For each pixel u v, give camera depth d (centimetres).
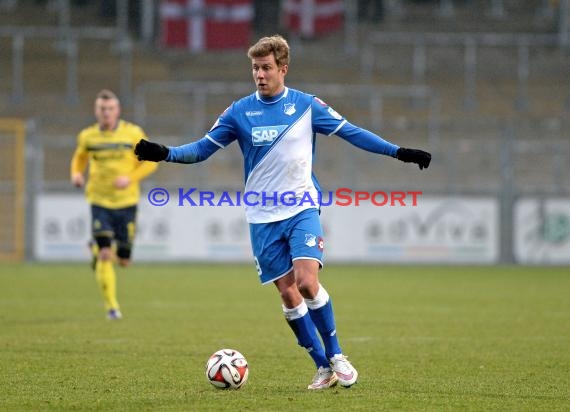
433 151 9725
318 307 2802
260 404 2594
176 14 11988
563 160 9775
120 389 2848
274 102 2856
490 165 9825
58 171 9856
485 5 13550
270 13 12800
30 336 4141
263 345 3903
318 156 9844
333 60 12550
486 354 3691
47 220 9138
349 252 9231
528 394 2814
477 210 9275
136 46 12525
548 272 8544
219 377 2822
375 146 2836
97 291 6488
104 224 4969
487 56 12875
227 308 5450
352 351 3769
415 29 13150
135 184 5091
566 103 12212
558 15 13312
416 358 3578
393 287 6969
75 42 12462
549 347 3903
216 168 9688
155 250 9100
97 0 12938
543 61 12850
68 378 3055
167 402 2627
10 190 9475
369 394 2778
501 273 8388
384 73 12431
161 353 3647
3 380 3014
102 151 5000
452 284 7250
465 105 12056
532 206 9306
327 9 12300
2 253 9425
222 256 9138
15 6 13000
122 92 11794
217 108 11681
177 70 12212
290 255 2844
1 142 9775
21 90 11656
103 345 3862
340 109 11725
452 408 2577
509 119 11869
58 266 8831
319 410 2511
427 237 9244
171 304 5669
